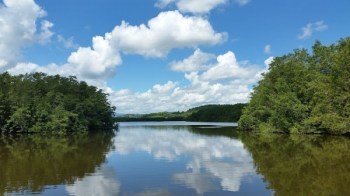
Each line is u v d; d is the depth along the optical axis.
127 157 40.38
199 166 33.16
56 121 86.31
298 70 73.44
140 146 53.25
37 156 41.47
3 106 86.94
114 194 22.95
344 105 58.41
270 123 76.56
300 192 22.58
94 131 104.06
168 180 26.88
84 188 24.61
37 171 31.31
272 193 22.56
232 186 24.62
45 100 94.19
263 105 84.25
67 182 26.55
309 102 70.94
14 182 26.62
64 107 96.94
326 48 70.19
